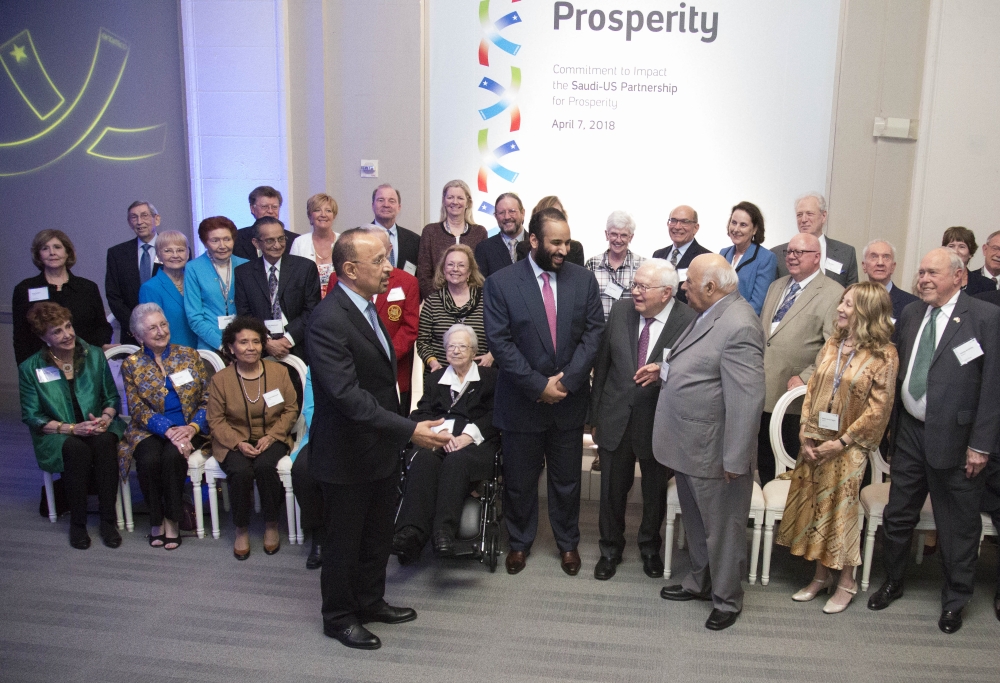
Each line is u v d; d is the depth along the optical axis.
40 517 3.82
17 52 5.48
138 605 2.96
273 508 3.43
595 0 5.00
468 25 5.05
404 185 5.14
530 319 3.06
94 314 4.37
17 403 5.62
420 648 2.68
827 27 4.92
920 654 2.66
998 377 2.69
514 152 5.18
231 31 5.04
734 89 5.04
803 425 2.98
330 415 2.55
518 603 3.01
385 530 2.79
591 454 4.25
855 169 4.96
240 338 3.44
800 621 2.89
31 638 2.71
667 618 2.90
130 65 5.39
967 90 4.79
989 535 3.41
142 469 3.47
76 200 5.61
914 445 2.87
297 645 2.69
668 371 2.84
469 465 3.20
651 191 5.18
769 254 3.95
